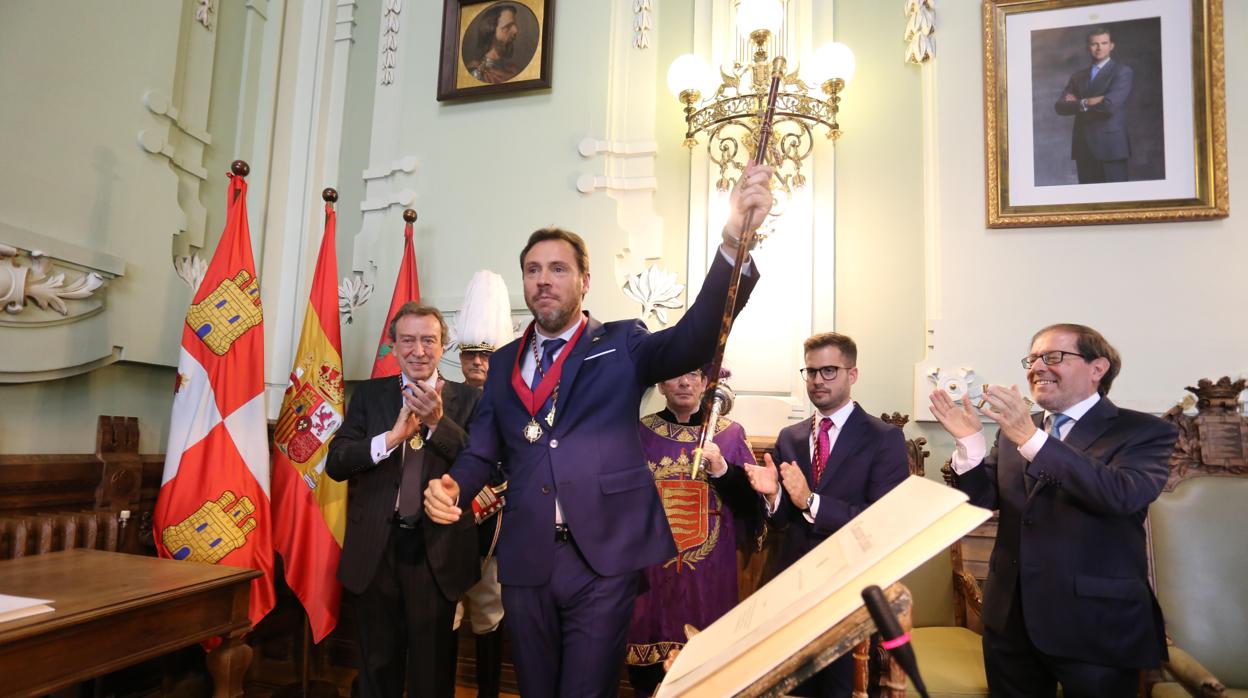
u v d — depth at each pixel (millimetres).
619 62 3537
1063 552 1834
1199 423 2383
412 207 3691
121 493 2809
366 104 3922
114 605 1732
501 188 3584
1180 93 2896
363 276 3725
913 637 2400
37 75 2658
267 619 3256
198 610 2002
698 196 3312
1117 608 1765
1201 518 2207
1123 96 2947
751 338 3152
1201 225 2834
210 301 2936
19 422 2619
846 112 3244
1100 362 1989
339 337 3213
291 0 3959
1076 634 1775
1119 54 2973
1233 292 2775
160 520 2721
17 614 1571
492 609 2736
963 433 2014
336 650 3307
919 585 2633
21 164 2594
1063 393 1990
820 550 967
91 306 2812
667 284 3264
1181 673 1753
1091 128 2967
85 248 2766
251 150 3719
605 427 1672
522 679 1617
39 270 2609
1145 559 1841
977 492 2021
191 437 2801
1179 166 2863
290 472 3014
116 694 2875
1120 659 1739
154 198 3135
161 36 3193
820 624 735
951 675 2070
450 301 3525
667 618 2361
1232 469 2328
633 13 3551
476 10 3738
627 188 3402
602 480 1622
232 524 2783
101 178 2896
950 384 2945
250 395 2941
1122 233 2904
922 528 777
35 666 1574
